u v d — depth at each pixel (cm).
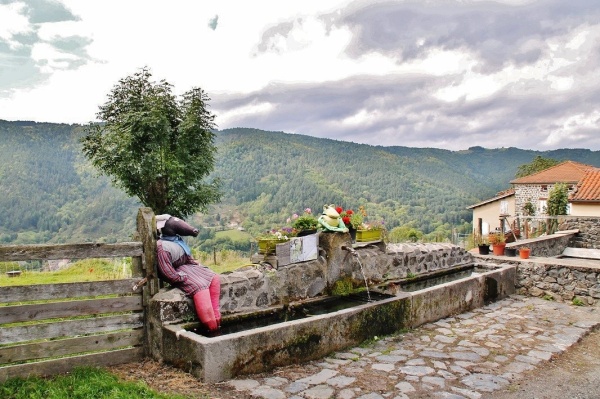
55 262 1877
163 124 1981
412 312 684
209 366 453
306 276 696
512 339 632
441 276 967
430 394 444
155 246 534
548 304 856
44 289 462
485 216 4356
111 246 505
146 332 526
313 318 550
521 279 952
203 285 541
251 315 608
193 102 2141
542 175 4091
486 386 467
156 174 2003
